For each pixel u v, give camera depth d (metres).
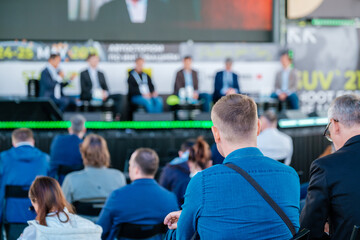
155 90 10.80
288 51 11.07
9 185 4.24
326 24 11.33
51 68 9.94
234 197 1.63
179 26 11.27
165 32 11.24
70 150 4.87
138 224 2.98
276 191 1.66
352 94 2.12
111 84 10.66
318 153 7.81
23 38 10.80
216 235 1.61
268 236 1.62
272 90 10.98
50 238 2.42
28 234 2.46
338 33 11.24
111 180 3.81
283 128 8.09
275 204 1.63
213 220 1.62
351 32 11.30
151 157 3.05
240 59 11.00
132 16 11.10
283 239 1.63
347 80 11.32
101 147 3.82
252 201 1.62
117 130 8.36
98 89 9.67
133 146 7.57
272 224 1.62
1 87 10.34
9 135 7.64
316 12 11.16
